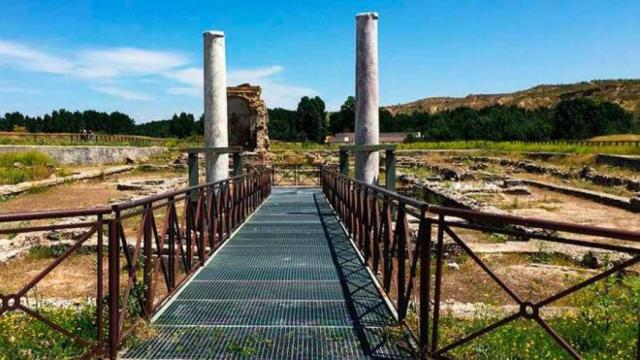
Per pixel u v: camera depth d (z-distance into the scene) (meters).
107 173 24.36
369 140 10.84
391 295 5.66
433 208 3.76
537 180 23.41
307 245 8.34
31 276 7.81
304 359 3.92
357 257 7.43
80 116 86.06
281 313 4.95
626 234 2.70
